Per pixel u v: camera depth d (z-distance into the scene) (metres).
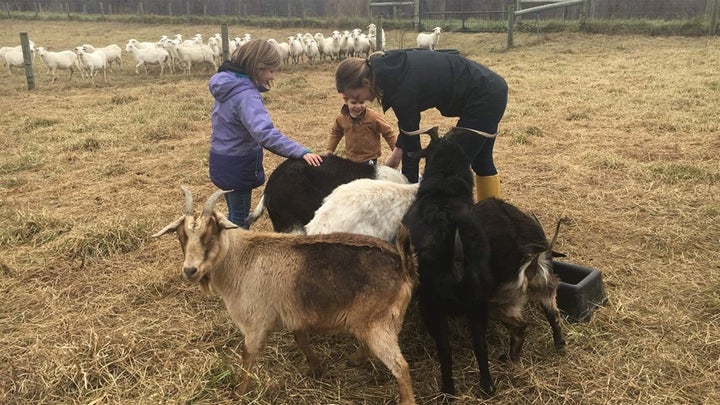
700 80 12.30
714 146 8.09
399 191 3.99
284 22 30.27
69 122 10.59
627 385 3.41
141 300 4.55
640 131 9.09
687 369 3.53
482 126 4.31
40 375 3.58
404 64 4.05
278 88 14.27
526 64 16.17
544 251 3.50
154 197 6.82
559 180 7.06
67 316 4.31
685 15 23.09
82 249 5.32
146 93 13.84
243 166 4.57
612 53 17.55
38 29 31.59
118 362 3.72
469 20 27.14
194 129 10.22
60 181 7.45
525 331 3.62
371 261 3.16
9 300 4.55
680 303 4.25
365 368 3.70
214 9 35.91
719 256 4.94
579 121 9.83
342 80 4.02
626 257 5.02
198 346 3.95
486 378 3.37
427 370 3.66
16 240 5.57
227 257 3.29
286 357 3.83
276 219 4.40
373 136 5.70
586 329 3.95
